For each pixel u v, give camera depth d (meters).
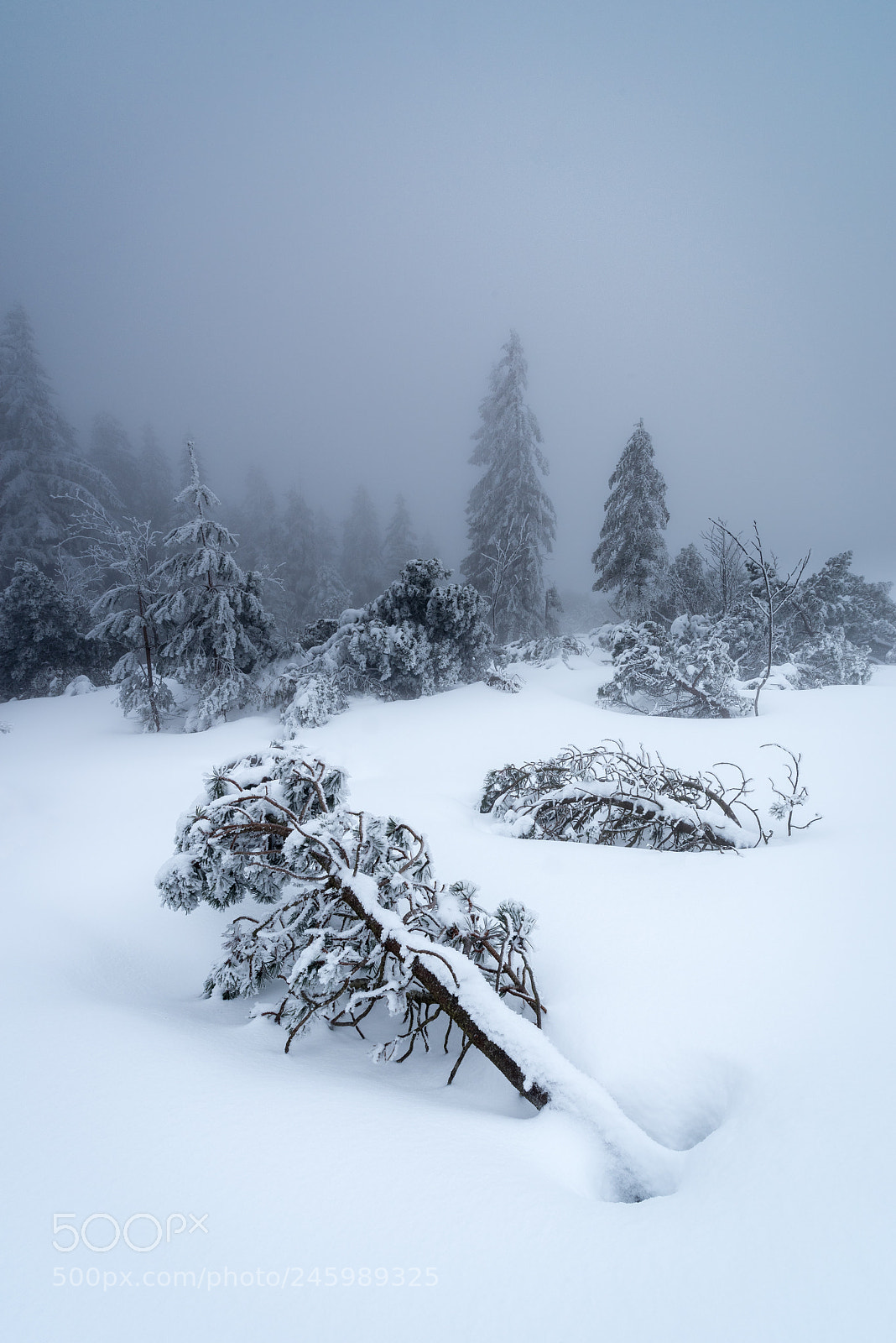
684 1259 1.06
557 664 15.51
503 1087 1.91
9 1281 0.98
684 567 19.83
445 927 2.40
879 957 2.20
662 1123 1.75
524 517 25.45
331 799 3.33
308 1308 0.95
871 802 4.68
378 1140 1.42
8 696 18.53
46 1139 1.33
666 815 4.12
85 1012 2.03
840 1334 0.90
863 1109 1.43
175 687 13.83
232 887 2.89
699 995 2.15
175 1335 0.90
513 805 5.24
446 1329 0.93
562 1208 1.20
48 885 3.79
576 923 2.85
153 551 20.08
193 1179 1.23
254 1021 2.27
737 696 9.78
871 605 17.22
